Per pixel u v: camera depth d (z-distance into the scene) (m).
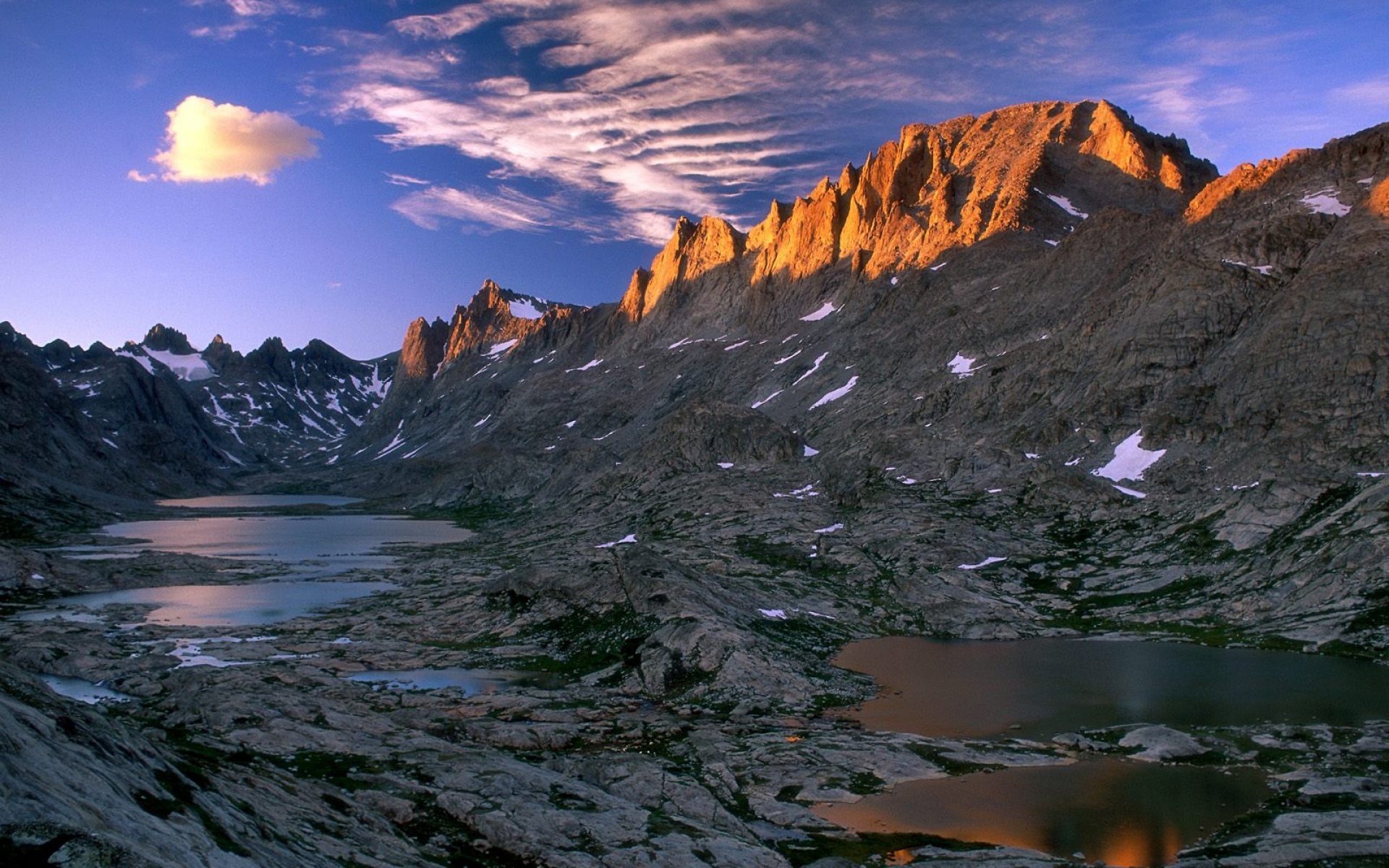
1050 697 77.69
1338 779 54.00
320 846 37.12
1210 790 54.66
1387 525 97.94
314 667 91.69
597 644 97.50
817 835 49.25
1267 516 114.19
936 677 86.12
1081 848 46.69
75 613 123.00
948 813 52.31
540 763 62.03
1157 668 85.44
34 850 23.66
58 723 33.66
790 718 74.25
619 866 42.66
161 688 80.69
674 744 67.94
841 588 127.31
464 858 43.38
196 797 34.88
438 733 68.88
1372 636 86.75
